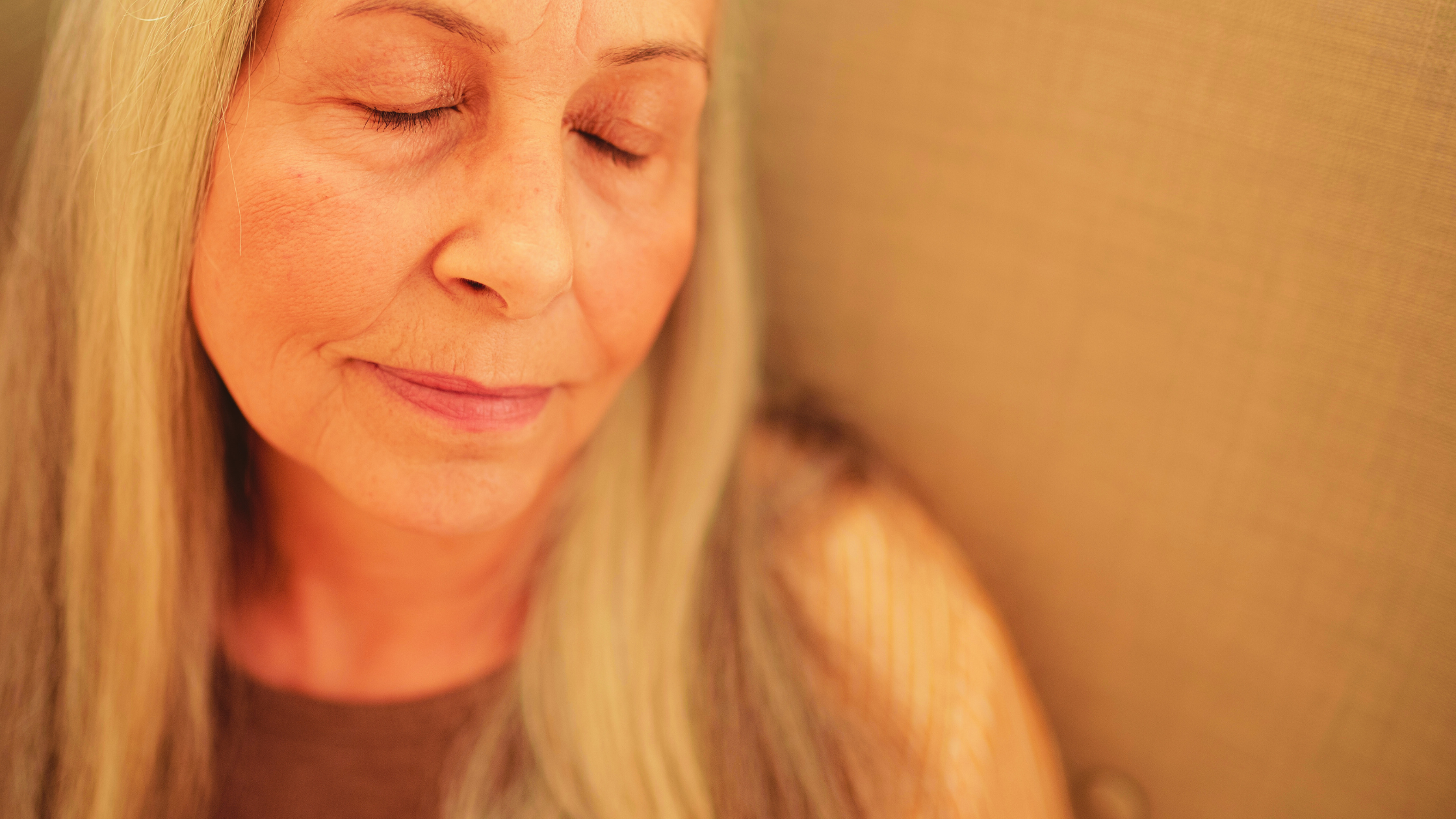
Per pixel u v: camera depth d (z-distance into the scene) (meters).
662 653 0.51
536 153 0.33
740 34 0.52
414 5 0.30
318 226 0.33
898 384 0.58
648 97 0.36
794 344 0.61
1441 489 0.45
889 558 0.54
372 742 0.48
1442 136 0.42
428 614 0.48
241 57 0.33
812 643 0.52
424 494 0.38
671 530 0.52
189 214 0.37
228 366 0.38
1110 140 0.49
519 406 0.38
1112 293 0.51
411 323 0.35
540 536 0.51
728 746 0.49
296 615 0.49
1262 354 0.48
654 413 0.54
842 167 0.57
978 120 0.52
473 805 0.47
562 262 0.33
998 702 0.51
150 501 0.46
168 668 0.48
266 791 0.48
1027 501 0.56
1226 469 0.50
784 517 0.56
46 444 0.48
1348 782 0.50
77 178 0.43
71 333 0.46
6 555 0.49
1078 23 0.48
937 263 0.55
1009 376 0.55
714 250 0.51
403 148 0.34
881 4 0.54
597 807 0.47
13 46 0.54
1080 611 0.56
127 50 0.38
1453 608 0.46
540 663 0.49
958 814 0.47
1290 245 0.46
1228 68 0.45
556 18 0.32
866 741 0.49
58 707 0.49
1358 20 0.42
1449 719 0.47
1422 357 0.44
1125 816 0.57
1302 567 0.49
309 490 0.44
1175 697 0.55
